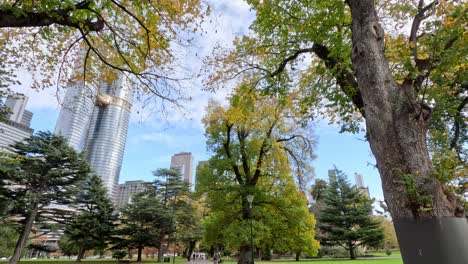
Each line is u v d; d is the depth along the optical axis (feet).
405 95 11.20
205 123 70.03
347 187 141.59
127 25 21.24
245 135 67.26
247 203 60.80
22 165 85.05
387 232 153.79
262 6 22.88
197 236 142.61
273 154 62.28
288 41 24.26
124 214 134.31
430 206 9.05
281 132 63.87
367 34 12.76
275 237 64.23
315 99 24.90
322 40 21.74
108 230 121.08
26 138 86.53
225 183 65.46
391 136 10.63
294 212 61.87
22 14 14.26
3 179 81.51
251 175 67.97
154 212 128.88
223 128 67.31
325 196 148.77
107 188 123.75
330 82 22.98
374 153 11.23
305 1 22.24
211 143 68.74
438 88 15.06
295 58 25.05
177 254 220.43
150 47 21.72
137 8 19.48
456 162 10.26
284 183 63.41
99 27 18.76
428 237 8.81
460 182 10.46
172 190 141.49
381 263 70.13
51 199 92.32
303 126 28.19
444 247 8.52
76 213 107.86
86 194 117.19
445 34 13.44
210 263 123.95
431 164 10.20
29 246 109.50
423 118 11.29
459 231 8.77
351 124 22.38
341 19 20.83
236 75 28.32
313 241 85.97
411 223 9.23
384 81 11.70
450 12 14.35
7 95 53.06
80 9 17.10
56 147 93.20
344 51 20.10
